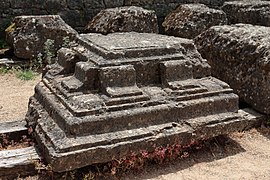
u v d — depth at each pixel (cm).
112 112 359
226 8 845
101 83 380
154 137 362
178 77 412
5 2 785
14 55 715
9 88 605
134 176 365
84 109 352
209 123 388
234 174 375
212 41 545
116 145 344
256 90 474
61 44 703
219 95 411
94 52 410
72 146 329
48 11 819
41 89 421
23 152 376
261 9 798
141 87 402
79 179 353
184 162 391
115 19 734
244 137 448
